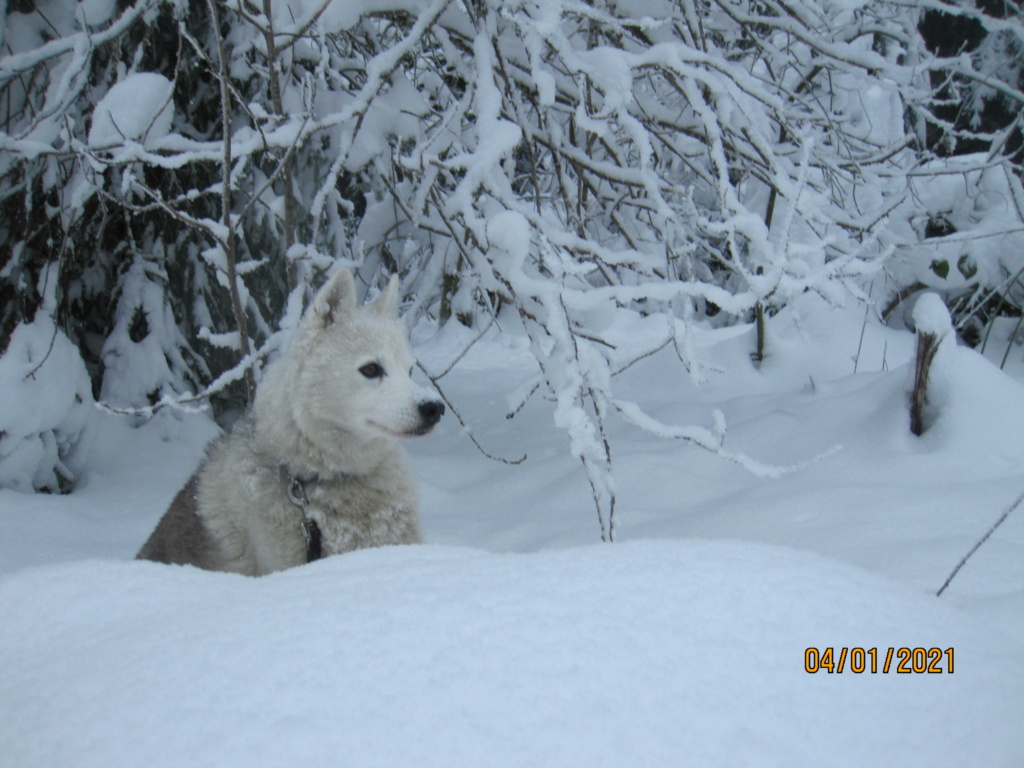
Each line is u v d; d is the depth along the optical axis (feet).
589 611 3.63
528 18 12.21
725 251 24.48
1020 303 20.83
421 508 13.65
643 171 12.03
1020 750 3.08
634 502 12.14
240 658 3.34
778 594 3.88
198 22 16.93
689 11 13.21
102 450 16.14
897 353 18.34
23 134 13.20
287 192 12.85
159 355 17.48
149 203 17.80
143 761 2.83
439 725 2.90
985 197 21.40
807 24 15.57
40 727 3.19
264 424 9.20
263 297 18.17
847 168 16.79
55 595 4.42
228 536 9.18
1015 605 5.94
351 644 3.39
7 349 14.67
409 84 15.99
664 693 3.12
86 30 13.43
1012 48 25.00
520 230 10.93
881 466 11.40
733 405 15.79
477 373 26.43
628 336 26.84
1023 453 10.97
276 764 2.75
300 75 16.11
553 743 2.85
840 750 2.96
